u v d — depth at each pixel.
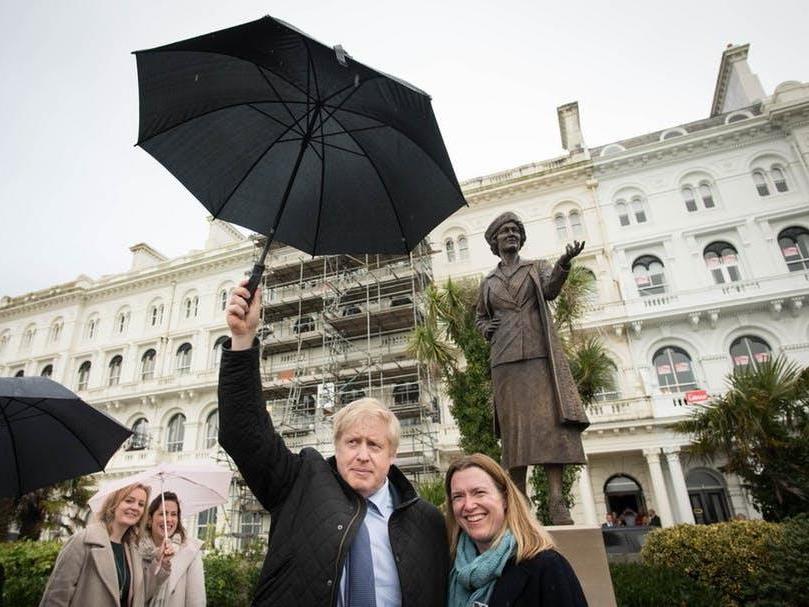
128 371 27.20
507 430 3.86
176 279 28.55
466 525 2.20
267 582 1.87
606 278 20.27
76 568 3.18
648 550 6.83
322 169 2.26
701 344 18.03
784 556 5.39
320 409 20.69
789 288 17.25
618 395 18.38
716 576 5.78
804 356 16.66
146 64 1.94
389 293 22.30
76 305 30.30
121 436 3.80
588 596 3.01
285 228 2.29
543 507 9.03
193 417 24.38
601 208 21.56
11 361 30.31
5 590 7.75
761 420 8.24
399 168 2.24
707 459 10.02
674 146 21.03
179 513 4.28
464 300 11.19
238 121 2.17
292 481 2.08
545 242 21.91
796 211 18.66
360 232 2.36
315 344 23.75
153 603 3.76
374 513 2.11
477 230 23.25
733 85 25.66
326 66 1.85
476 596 2.04
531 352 3.90
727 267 19.27
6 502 13.44
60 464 3.62
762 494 8.22
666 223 20.42
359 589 1.85
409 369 20.19
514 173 24.16
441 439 18.56
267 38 1.82
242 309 1.88
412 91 1.81
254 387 1.92
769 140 20.12
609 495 17.09
